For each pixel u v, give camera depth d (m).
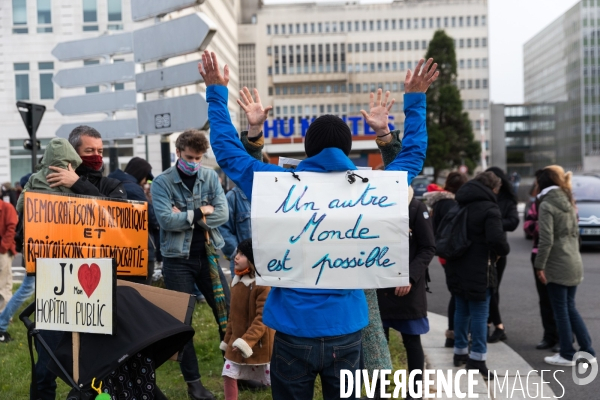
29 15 37.41
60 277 3.38
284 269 3.06
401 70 125.44
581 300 9.78
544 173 6.28
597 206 16.69
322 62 125.88
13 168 38.31
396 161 3.46
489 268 5.90
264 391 5.34
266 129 54.38
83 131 4.59
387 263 3.02
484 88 125.50
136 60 10.22
